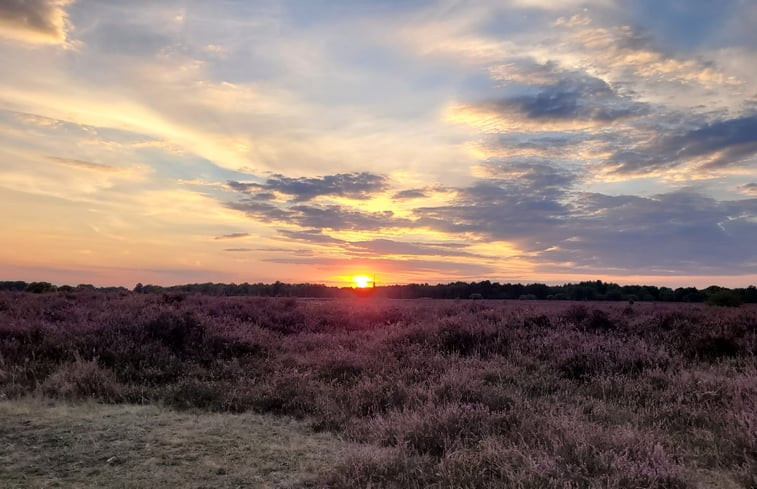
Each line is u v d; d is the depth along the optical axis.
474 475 4.13
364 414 6.40
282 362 9.05
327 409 6.39
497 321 12.09
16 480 4.05
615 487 3.81
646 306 22.09
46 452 4.68
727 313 12.36
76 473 4.22
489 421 5.42
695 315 12.23
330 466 4.48
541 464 4.12
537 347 9.51
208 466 4.44
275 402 6.71
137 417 5.94
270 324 14.18
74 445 4.88
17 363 8.10
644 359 8.33
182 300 17.83
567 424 5.10
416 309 18.19
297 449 4.96
